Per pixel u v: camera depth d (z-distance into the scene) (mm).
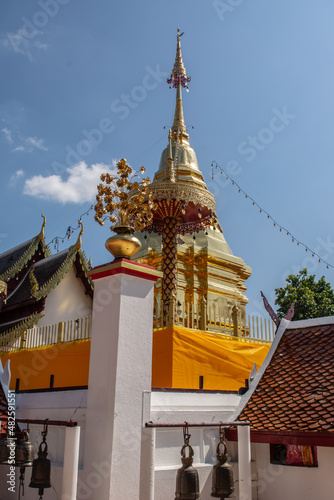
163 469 7801
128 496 7188
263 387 9891
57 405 8539
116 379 7426
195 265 25594
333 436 7629
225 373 11805
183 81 20672
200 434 8711
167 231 16109
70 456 6680
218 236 28500
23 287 18625
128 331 7758
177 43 20531
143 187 9258
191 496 6527
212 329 13891
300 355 10328
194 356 11422
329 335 10430
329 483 8133
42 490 7082
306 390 9242
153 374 11398
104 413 7410
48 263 18703
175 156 19156
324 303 29219
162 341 11438
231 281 26875
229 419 9266
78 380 12008
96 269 8211
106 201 8812
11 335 15367
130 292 7953
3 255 22078
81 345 12312
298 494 8477
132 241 8258
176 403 8492
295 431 8070
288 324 11297
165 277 15688
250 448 8766
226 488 7062
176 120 20828
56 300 17344
